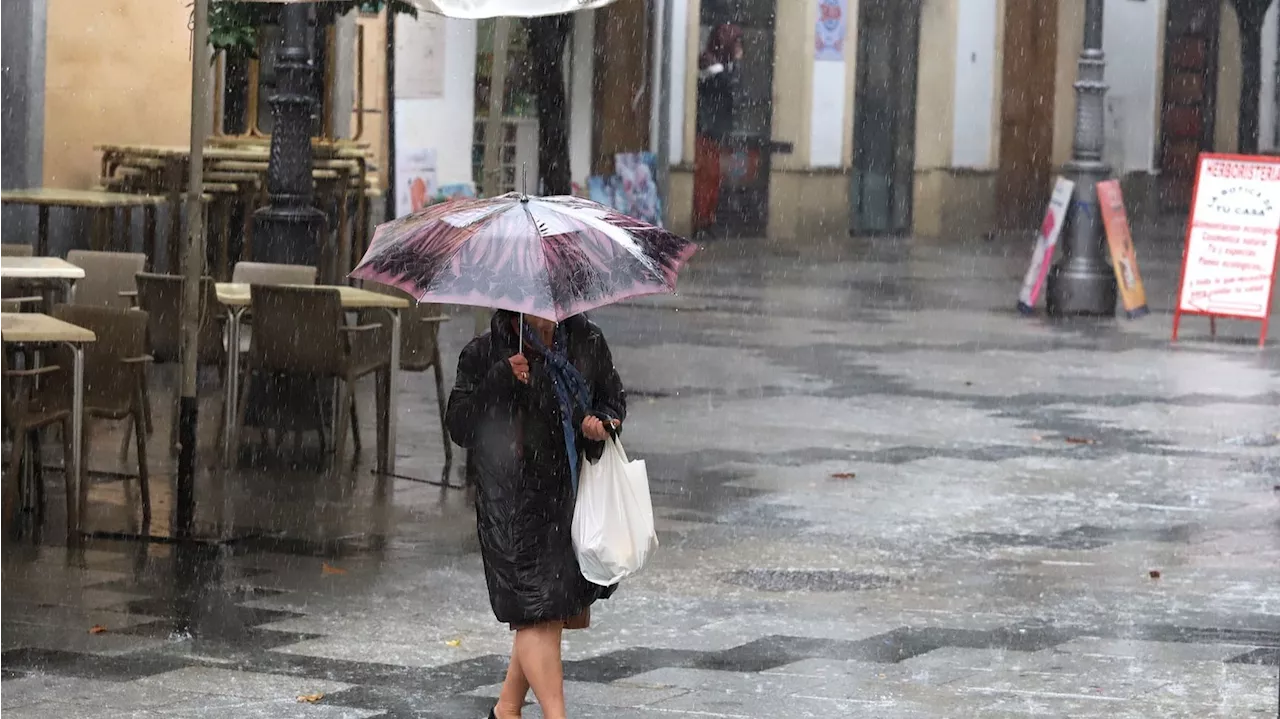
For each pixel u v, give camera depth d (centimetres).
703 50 7544
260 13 3784
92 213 4294
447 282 1296
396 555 2130
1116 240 5128
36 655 1638
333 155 4234
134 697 1512
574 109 6762
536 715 1493
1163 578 2098
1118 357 4238
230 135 4400
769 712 1508
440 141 5428
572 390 1348
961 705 1540
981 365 4050
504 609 1343
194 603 1862
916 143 8712
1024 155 9350
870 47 8444
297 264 3191
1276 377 3944
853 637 1788
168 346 2745
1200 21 10731
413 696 1542
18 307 2506
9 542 2120
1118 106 10131
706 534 2297
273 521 2297
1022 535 2334
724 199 7769
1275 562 2198
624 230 1352
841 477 2719
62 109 4406
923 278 6347
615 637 1769
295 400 2795
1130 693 1588
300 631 1759
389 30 5216
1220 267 4597
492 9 2503
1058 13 9438
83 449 2216
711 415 3288
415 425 3116
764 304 5278
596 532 1336
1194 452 2989
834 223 8262
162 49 4619
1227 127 11031
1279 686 1528
